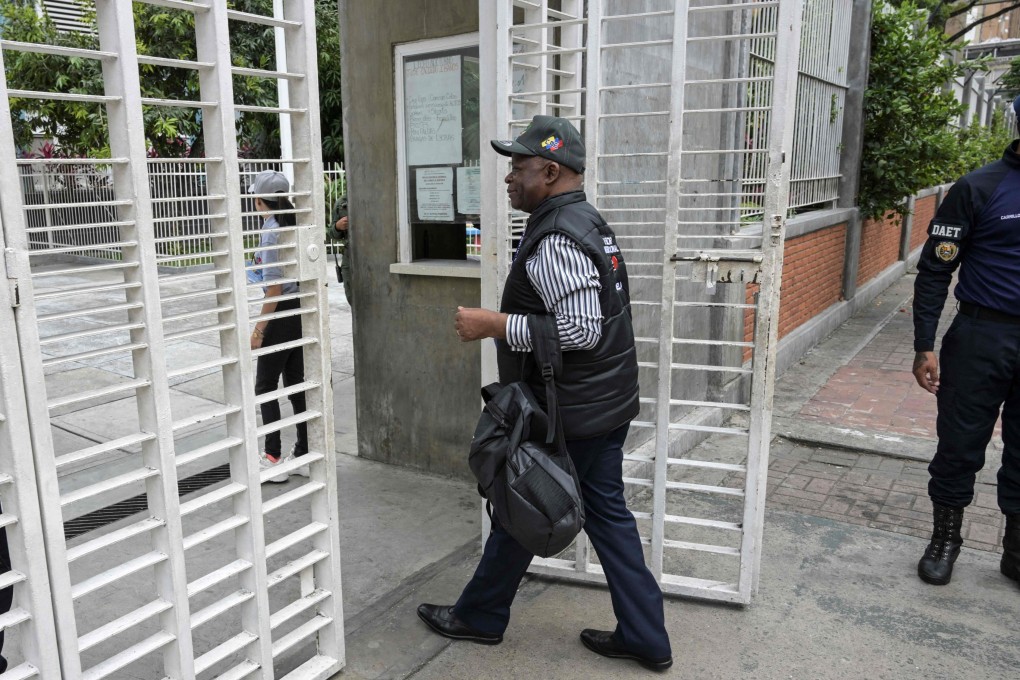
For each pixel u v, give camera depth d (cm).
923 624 296
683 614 304
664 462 305
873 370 679
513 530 231
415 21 406
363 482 438
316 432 241
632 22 385
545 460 229
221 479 434
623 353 247
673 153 281
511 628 295
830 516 393
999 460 466
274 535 372
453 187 416
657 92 414
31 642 179
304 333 236
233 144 200
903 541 365
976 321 306
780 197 274
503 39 296
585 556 320
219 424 523
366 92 431
